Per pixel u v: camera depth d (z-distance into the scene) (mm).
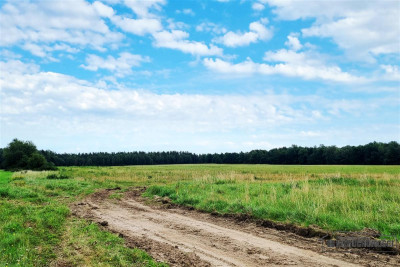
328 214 11797
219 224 12844
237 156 163125
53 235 10188
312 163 126875
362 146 115562
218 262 7957
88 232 10773
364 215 11367
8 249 8336
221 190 20688
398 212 11430
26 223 11555
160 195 22094
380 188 18109
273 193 17141
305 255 8500
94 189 27828
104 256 8055
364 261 7934
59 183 29938
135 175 47688
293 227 11328
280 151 139000
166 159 168875
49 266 7453
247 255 8555
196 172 57344
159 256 8336
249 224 12625
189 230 11711
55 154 137500
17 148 77062
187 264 7723
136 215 15055
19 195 20109
